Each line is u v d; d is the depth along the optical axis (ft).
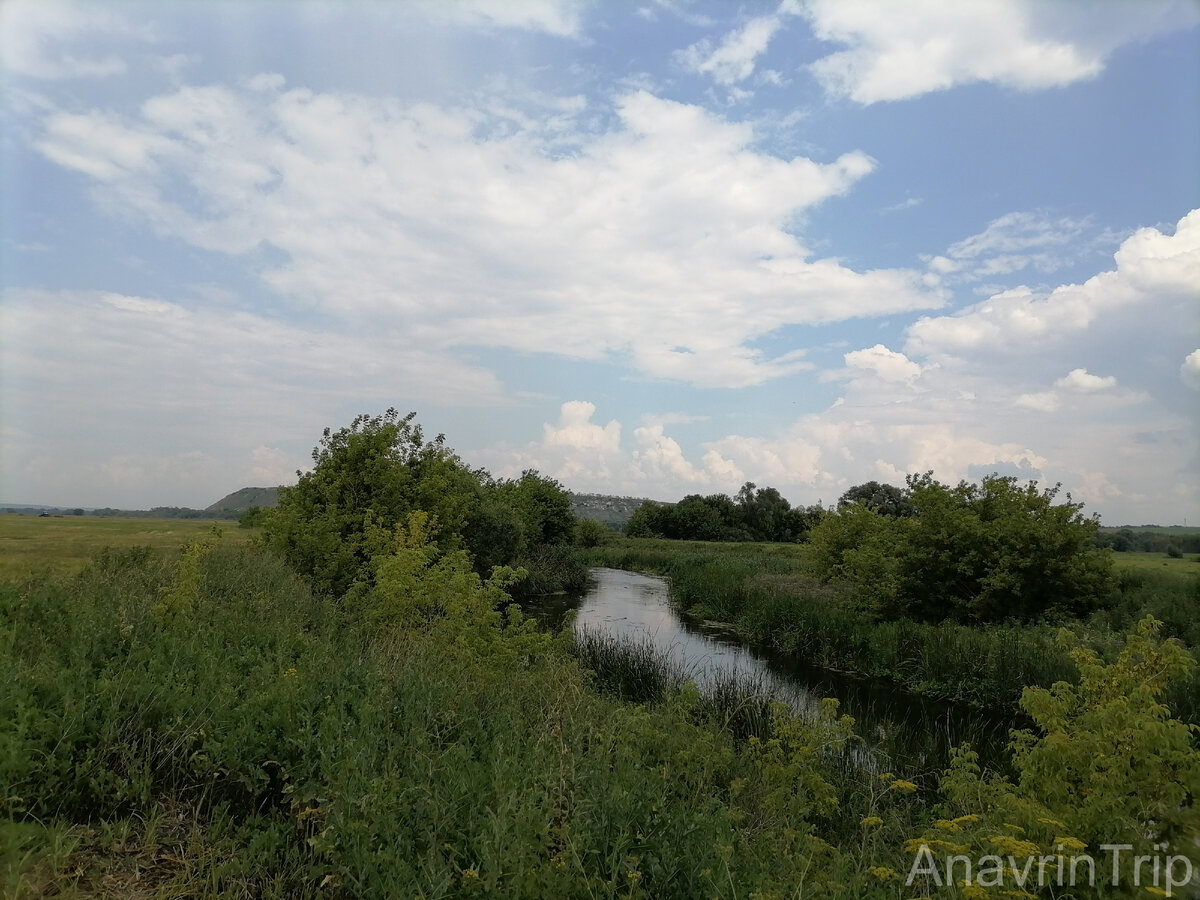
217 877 10.86
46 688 14.23
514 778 13.76
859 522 75.82
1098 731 14.53
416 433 56.13
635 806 12.92
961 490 59.16
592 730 19.94
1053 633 46.24
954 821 13.71
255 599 27.66
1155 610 48.32
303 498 50.52
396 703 17.76
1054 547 51.70
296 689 15.79
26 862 10.19
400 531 40.22
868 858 15.49
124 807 12.87
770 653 55.93
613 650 43.34
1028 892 11.77
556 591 94.07
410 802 12.78
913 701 41.93
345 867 10.62
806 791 19.71
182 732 14.17
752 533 258.98
